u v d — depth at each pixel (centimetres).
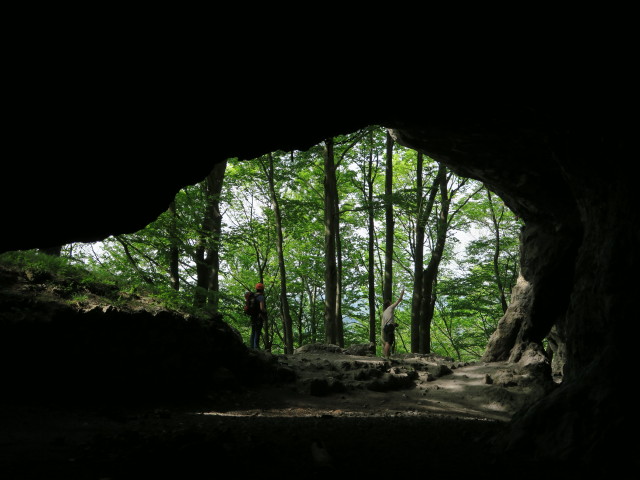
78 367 738
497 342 1336
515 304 1340
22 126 444
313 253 2397
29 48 391
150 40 424
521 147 892
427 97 602
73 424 601
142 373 808
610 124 561
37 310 724
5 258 835
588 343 581
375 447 507
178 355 860
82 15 386
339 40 477
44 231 554
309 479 377
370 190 2066
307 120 577
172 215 1431
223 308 1725
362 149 2061
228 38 445
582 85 550
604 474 386
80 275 903
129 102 471
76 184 521
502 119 725
